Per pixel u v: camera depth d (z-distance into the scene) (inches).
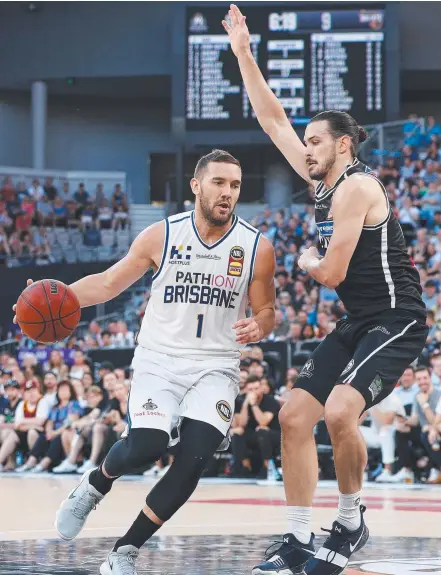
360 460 165.8
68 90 1125.1
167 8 1050.1
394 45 874.1
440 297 610.5
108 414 523.2
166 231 178.4
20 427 557.3
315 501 346.6
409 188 840.9
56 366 623.2
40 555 196.7
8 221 944.9
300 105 879.1
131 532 166.2
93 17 1058.1
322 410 176.2
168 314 177.0
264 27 880.9
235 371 178.2
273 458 473.7
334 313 585.6
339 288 176.6
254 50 881.5
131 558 165.8
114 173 1091.3
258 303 181.9
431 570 175.0
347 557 166.2
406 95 1125.7
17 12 1064.8
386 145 874.1
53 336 181.6
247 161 1061.1
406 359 167.9
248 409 479.5
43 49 1061.8
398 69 876.6
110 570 164.2
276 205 1042.1
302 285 705.6
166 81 1077.8
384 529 254.2
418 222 804.0
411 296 172.4
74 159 1164.5
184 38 890.7
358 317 174.4
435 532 247.0
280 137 201.3
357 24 876.0
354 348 175.8
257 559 192.9
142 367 175.0
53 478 486.6
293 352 583.8
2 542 220.4
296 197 1016.9
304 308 658.8
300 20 879.1
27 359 635.5
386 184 860.0
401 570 174.7
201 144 892.0
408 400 463.2
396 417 451.5
